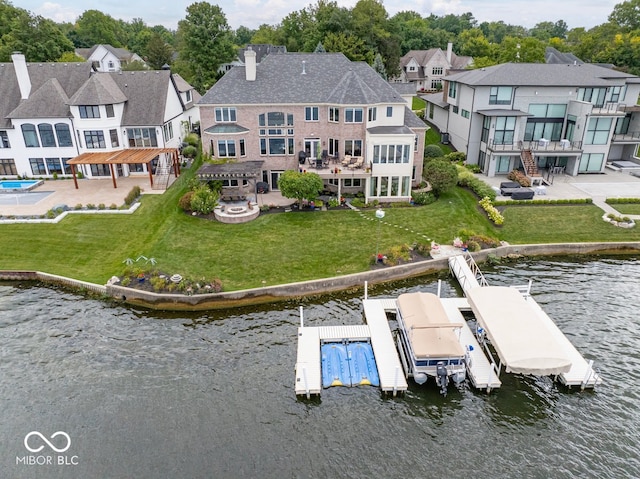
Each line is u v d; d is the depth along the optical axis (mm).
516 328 25438
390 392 24297
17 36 81188
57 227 38812
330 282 32469
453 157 56094
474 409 23391
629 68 98312
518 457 20656
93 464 19953
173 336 28078
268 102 45000
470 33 136250
